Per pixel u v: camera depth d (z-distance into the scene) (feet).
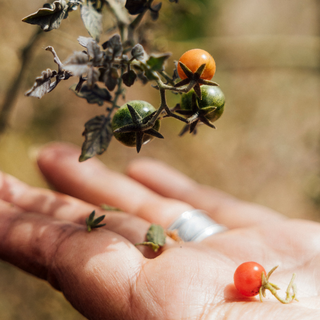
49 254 0.71
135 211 1.00
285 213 1.70
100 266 0.68
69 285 0.69
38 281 1.19
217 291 0.66
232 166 1.70
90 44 0.54
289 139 1.82
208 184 1.63
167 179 1.20
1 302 1.12
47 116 1.34
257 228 0.84
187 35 1.61
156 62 0.54
